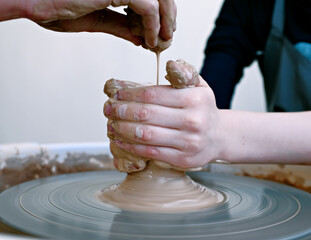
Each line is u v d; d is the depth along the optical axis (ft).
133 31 1.69
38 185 1.87
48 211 1.56
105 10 1.75
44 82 4.78
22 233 1.39
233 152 1.67
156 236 1.36
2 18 1.45
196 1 4.95
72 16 1.46
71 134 4.96
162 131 1.53
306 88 2.67
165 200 1.60
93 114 4.99
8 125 4.75
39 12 1.44
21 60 4.67
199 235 1.37
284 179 2.14
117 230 1.40
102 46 4.88
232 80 2.80
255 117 1.71
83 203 1.64
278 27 2.74
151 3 1.50
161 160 1.59
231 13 2.95
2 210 1.56
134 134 1.54
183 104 1.53
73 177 2.02
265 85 3.01
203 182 1.97
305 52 2.65
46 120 4.86
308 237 1.41
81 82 4.89
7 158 2.07
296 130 1.71
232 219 1.51
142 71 5.03
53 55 4.75
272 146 1.70
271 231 1.42
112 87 1.67
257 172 2.23
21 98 4.74
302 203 1.69
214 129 1.61
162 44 1.68
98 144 2.35
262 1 2.85
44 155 2.20
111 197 1.67
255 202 1.69
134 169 1.64
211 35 2.99
